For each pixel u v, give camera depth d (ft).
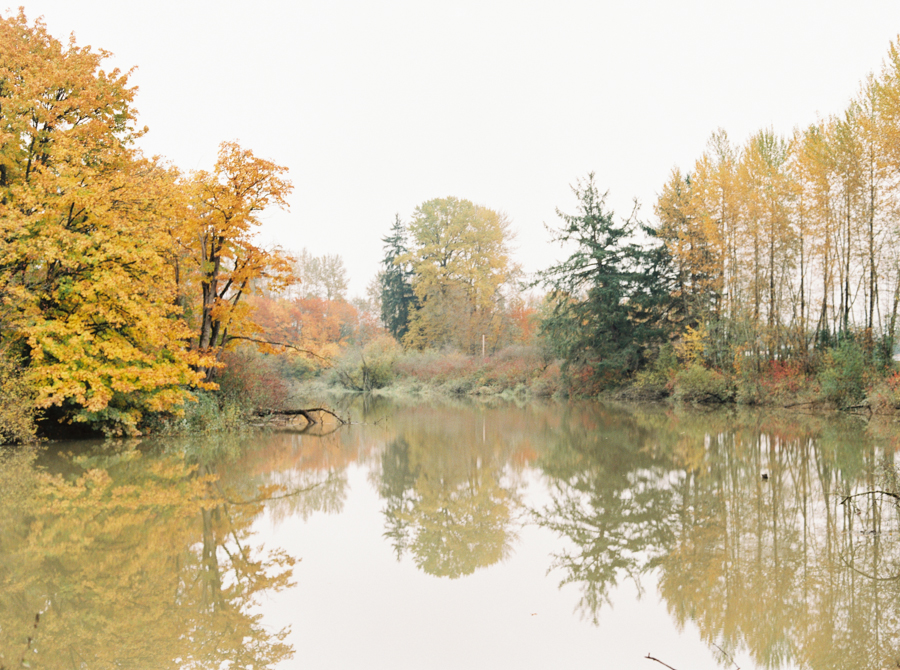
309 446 59.26
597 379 129.18
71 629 18.07
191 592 21.18
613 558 25.44
